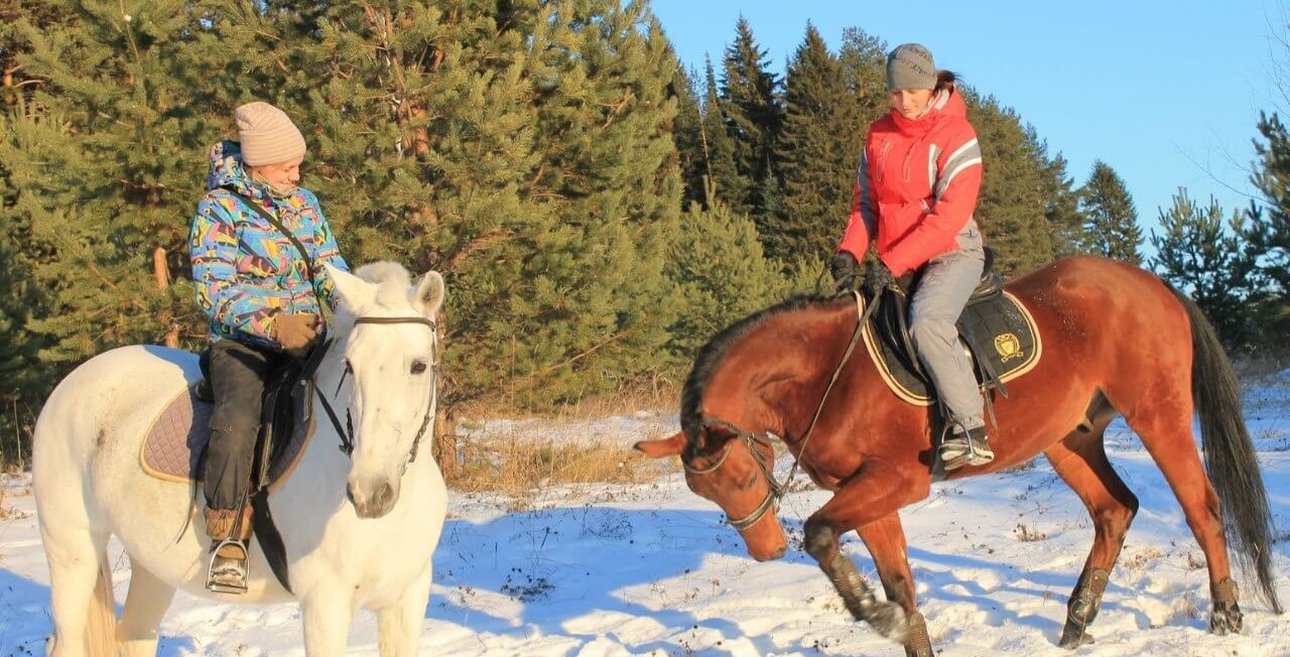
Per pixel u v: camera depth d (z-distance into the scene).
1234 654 5.02
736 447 4.96
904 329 4.96
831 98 43.62
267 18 11.16
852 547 7.79
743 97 50.66
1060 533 7.80
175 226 13.29
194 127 12.85
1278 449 10.88
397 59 10.72
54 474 4.68
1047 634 5.60
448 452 11.93
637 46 11.86
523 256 11.54
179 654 6.09
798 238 39.62
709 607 6.52
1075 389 5.33
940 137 5.13
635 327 12.71
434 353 3.72
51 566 4.75
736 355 5.10
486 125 10.20
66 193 13.45
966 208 5.05
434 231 10.54
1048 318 5.39
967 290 5.07
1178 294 5.81
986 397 5.08
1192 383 5.75
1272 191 21.23
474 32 10.95
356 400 3.49
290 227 4.40
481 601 7.05
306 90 10.95
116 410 4.57
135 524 4.34
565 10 11.15
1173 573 6.40
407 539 3.95
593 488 11.23
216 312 4.16
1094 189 68.06
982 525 8.25
